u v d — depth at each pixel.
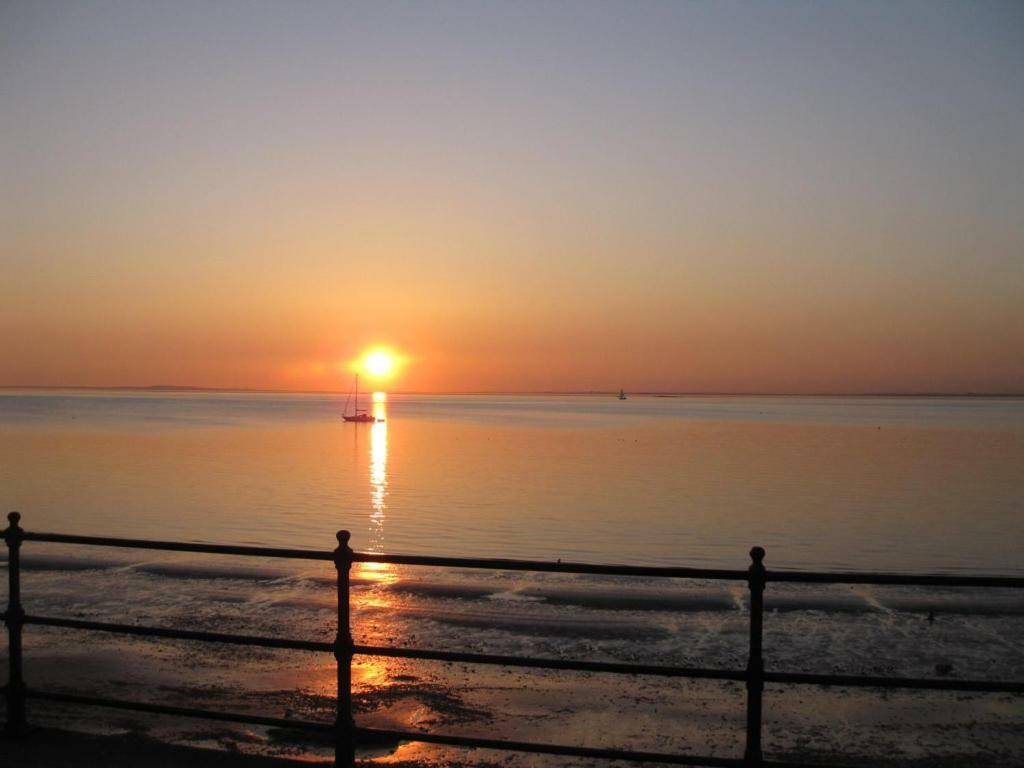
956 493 35.44
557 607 13.30
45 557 16.98
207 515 27.89
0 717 6.64
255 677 9.12
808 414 176.25
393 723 7.64
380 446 66.06
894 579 4.44
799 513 29.30
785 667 10.47
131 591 14.12
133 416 129.50
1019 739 7.62
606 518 27.94
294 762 5.16
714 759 4.66
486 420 131.75
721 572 4.63
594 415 163.25
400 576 15.57
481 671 9.60
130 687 8.62
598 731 7.57
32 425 95.94
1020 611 13.19
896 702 8.66
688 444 70.12
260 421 117.50
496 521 27.22
